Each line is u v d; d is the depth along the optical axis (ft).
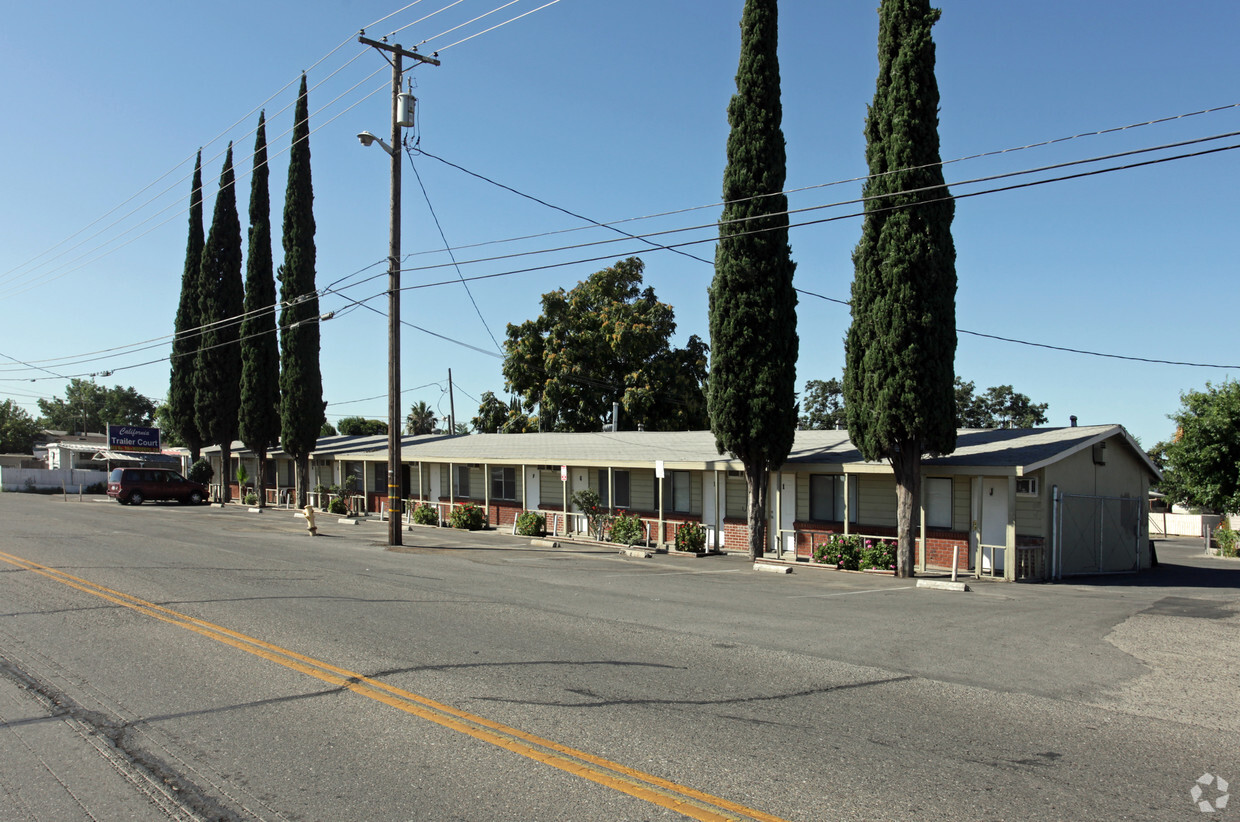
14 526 82.23
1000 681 26.16
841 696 23.99
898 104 58.85
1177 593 52.49
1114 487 75.05
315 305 137.80
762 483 70.49
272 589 42.86
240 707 22.40
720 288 69.56
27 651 28.86
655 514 90.68
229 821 15.51
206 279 152.66
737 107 68.80
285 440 136.05
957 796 16.66
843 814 15.74
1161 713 22.79
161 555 58.39
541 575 53.11
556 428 144.46
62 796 16.70
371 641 30.40
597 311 143.43
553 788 16.89
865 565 63.87
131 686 24.49
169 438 248.11
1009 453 63.57
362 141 70.74
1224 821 15.58
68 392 360.69
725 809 15.92
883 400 59.21
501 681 24.95
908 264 58.54
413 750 19.10
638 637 32.07
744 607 40.96
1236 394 98.94
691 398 137.18
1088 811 16.01
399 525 74.23
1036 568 62.18
